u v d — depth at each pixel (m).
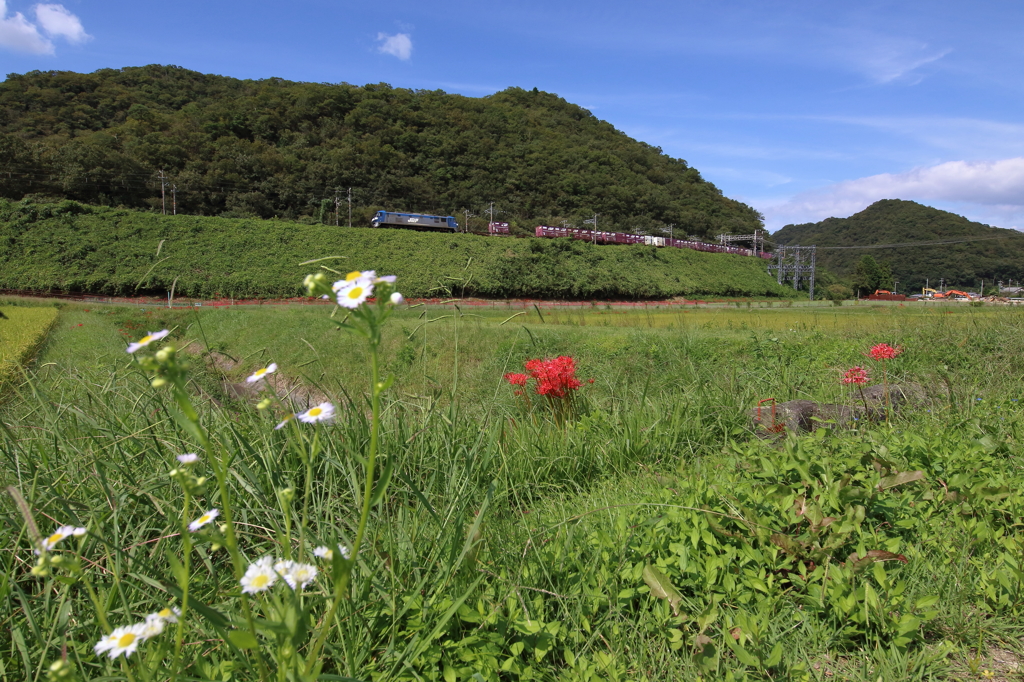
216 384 3.22
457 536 1.93
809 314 22.61
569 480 3.95
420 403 3.54
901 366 7.75
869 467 2.90
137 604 1.76
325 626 1.16
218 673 1.59
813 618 1.96
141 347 1.03
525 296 53.22
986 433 3.45
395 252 53.34
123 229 45.53
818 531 2.25
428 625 1.76
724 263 78.19
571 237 69.31
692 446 4.50
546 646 1.77
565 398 5.39
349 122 99.56
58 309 28.55
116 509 1.92
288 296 44.09
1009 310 10.84
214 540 1.11
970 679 1.73
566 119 142.50
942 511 2.68
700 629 1.81
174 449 2.59
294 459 2.78
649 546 2.32
